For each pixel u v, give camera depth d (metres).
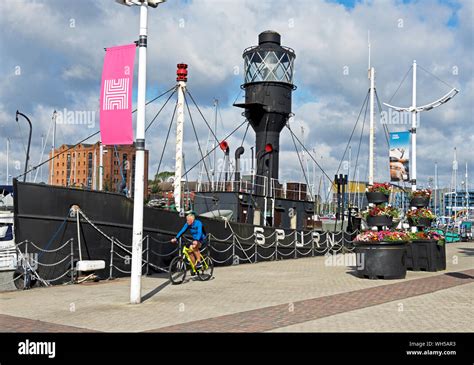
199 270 15.23
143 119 11.38
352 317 9.27
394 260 15.12
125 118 11.32
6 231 16.22
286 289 13.40
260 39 23.38
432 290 12.64
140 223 11.47
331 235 26.23
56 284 14.80
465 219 72.25
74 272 15.12
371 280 15.03
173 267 14.61
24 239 14.31
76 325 9.21
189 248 15.05
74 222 15.20
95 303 11.53
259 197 22.02
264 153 22.70
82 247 15.38
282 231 22.98
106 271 15.95
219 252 19.70
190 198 21.91
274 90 22.61
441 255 17.59
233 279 15.70
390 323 8.72
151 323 9.22
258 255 21.70
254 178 22.69
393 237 15.28
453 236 43.16
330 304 10.74
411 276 15.87
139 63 11.41
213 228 19.58
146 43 11.47
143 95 11.39
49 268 14.71
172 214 17.97
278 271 18.03
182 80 18.86
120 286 14.45
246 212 21.50
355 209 30.16
